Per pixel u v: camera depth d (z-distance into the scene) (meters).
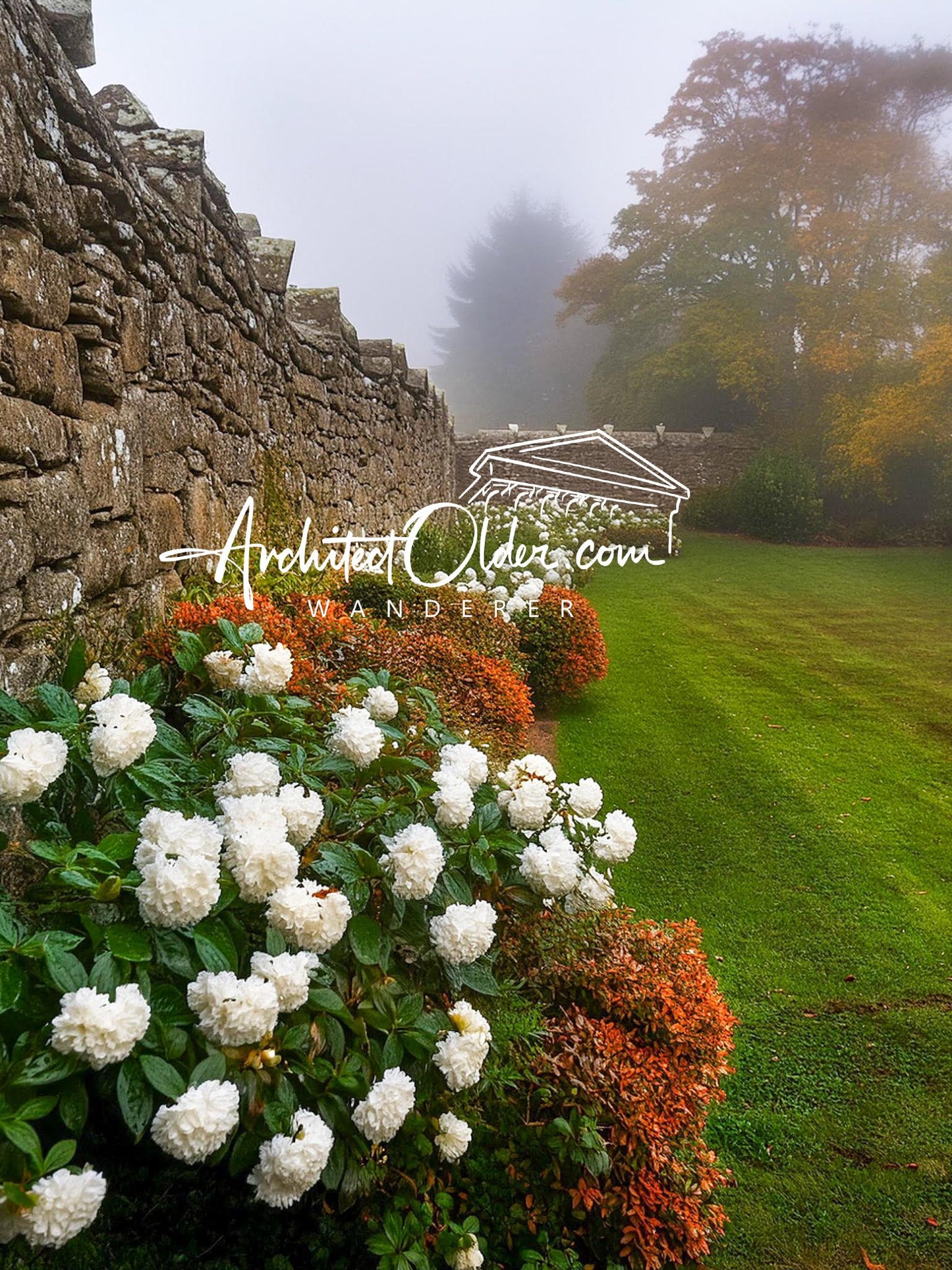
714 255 25.11
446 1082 1.71
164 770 1.73
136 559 3.21
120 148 3.08
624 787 5.42
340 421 7.35
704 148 25.84
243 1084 1.35
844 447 20.08
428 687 3.86
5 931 1.30
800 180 23.06
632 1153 1.89
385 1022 1.65
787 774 5.69
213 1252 1.52
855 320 21.50
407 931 1.83
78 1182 1.10
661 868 4.36
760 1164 2.50
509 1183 1.82
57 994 1.30
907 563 16.72
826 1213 2.33
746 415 25.55
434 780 2.05
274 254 5.59
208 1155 1.35
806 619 11.36
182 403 3.77
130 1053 1.27
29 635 2.34
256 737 2.14
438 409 15.76
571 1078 1.91
